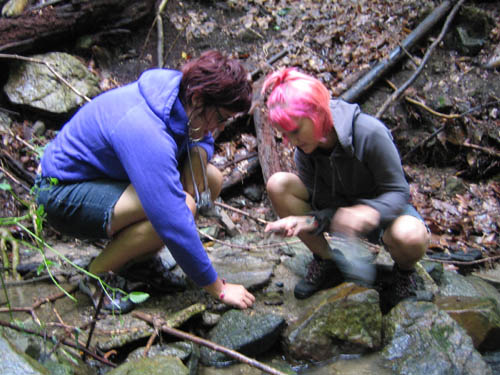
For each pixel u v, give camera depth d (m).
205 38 4.46
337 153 2.15
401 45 4.27
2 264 2.78
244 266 2.76
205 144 2.41
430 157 3.97
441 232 3.37
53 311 2.35
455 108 4.01
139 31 4.37
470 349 2.17
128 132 1.93
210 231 3.14
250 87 2.01
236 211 3.28
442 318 2.28
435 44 4.30
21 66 3.66
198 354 2.20
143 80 2.04
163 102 1.96
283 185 2.42
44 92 3.61
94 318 2.04
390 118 4.05
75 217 2.18
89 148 2.09
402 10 4.68
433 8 4.62
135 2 4.25
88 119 2.09
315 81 1.97
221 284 2.27
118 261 2.27
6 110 3.58
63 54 3.82
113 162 2.09
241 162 3.67
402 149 4.00
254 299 2.41
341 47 4.43
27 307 2.18
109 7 4.07
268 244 3.02
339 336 2.26
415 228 2.18
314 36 4.51
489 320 2.35
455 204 3.61
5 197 3.15
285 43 4.44
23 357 1.69
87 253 2.98
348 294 2.35
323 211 2.29
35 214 1.94
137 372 1.90
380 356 2.23
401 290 2.43
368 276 2.61
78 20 3.94
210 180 2.53
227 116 2.04
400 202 2.13
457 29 4.45
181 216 1.96
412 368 2.14
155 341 2.22
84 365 2.02
